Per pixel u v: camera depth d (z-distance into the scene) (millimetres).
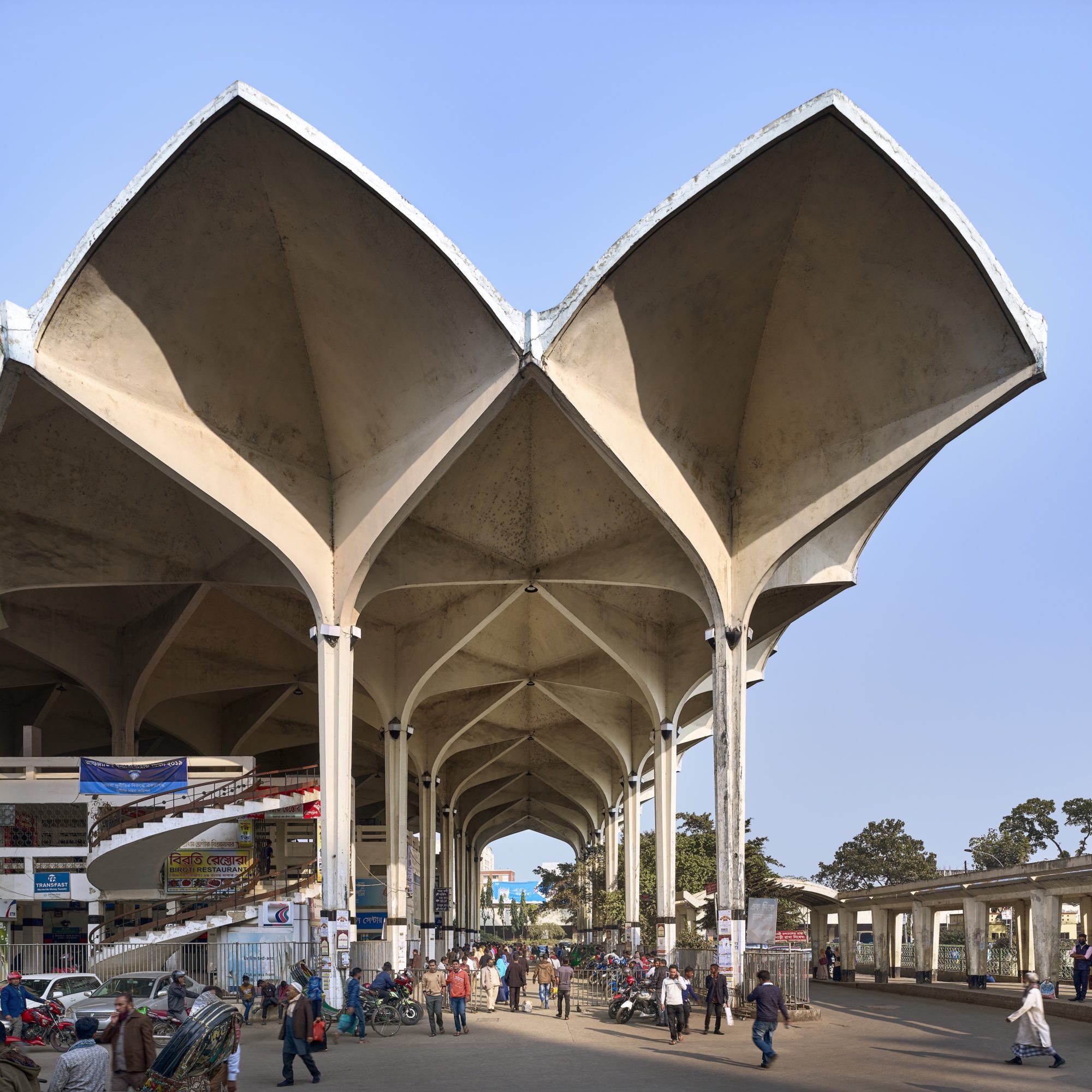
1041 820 74625
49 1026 19750
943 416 23406
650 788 62312
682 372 25047
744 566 26625
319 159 21312
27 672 38438
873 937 41281
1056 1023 22078
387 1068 16141
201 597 33062
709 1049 18000
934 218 21344
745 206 21938
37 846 31453
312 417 26719
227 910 28750
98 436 27312
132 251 22344
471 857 75188
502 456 28094
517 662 42188
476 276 22344
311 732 46812
